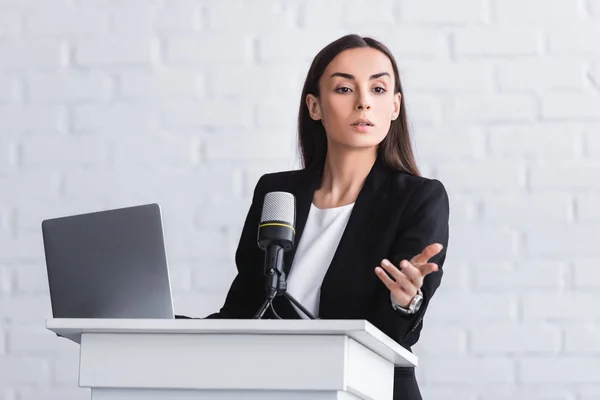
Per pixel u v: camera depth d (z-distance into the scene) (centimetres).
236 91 454
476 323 425
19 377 449
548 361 420
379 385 249
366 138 322
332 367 219
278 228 258
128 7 465
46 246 272
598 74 434
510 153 432
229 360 225
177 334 229
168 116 457
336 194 329
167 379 228
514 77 436
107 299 268
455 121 436
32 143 463
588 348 420
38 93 466
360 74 326
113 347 232
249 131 451
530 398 419
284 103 451
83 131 461
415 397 299
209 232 447
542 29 438
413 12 445
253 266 336
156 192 453
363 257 308
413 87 439
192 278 445
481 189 432
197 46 459
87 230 272
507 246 428
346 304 304
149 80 460
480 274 427
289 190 337
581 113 432
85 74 464
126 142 459
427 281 291
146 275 269
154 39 462
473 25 441
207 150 453
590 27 437
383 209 315
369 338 224
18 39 469
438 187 317
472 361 423
